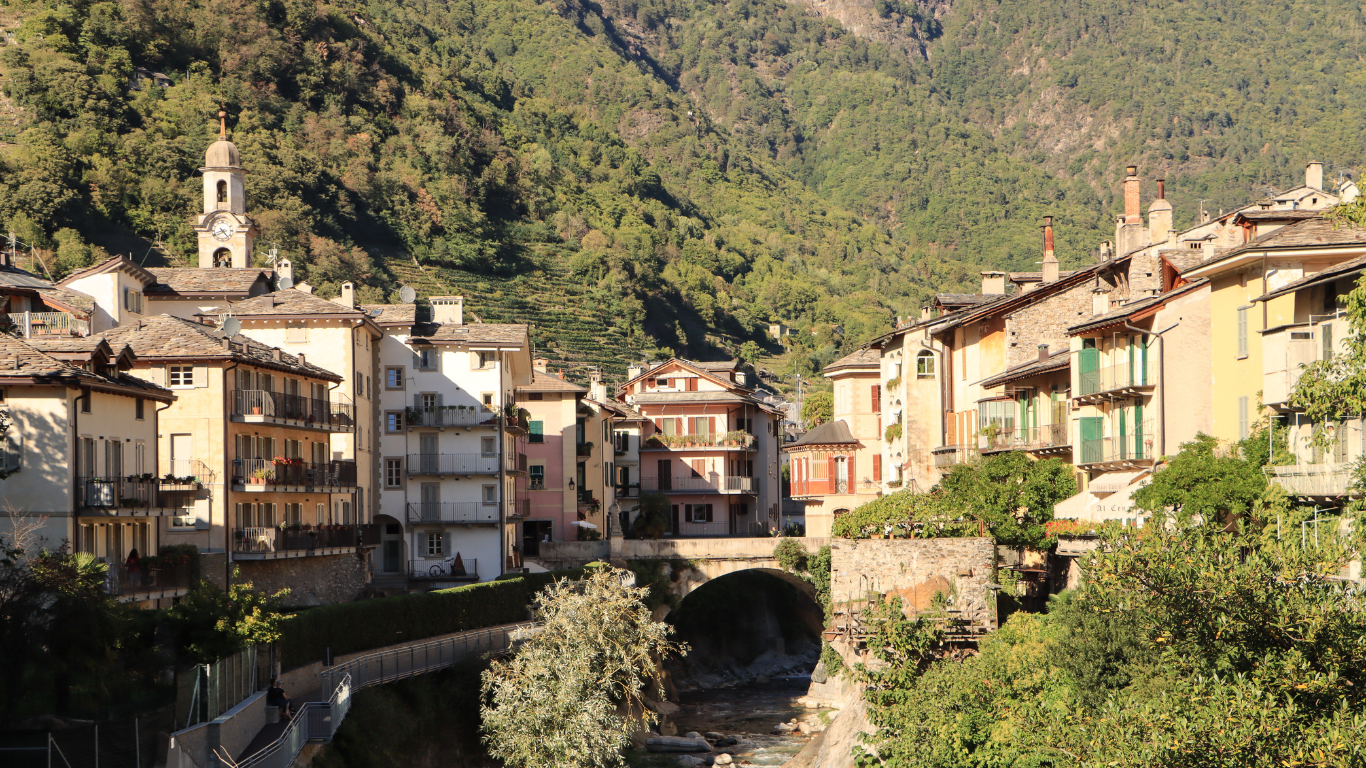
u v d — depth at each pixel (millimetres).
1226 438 44719
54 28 157500
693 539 86938
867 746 49750
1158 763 23719
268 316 74750
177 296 84000
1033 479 58625
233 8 185125
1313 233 41344
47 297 72062
